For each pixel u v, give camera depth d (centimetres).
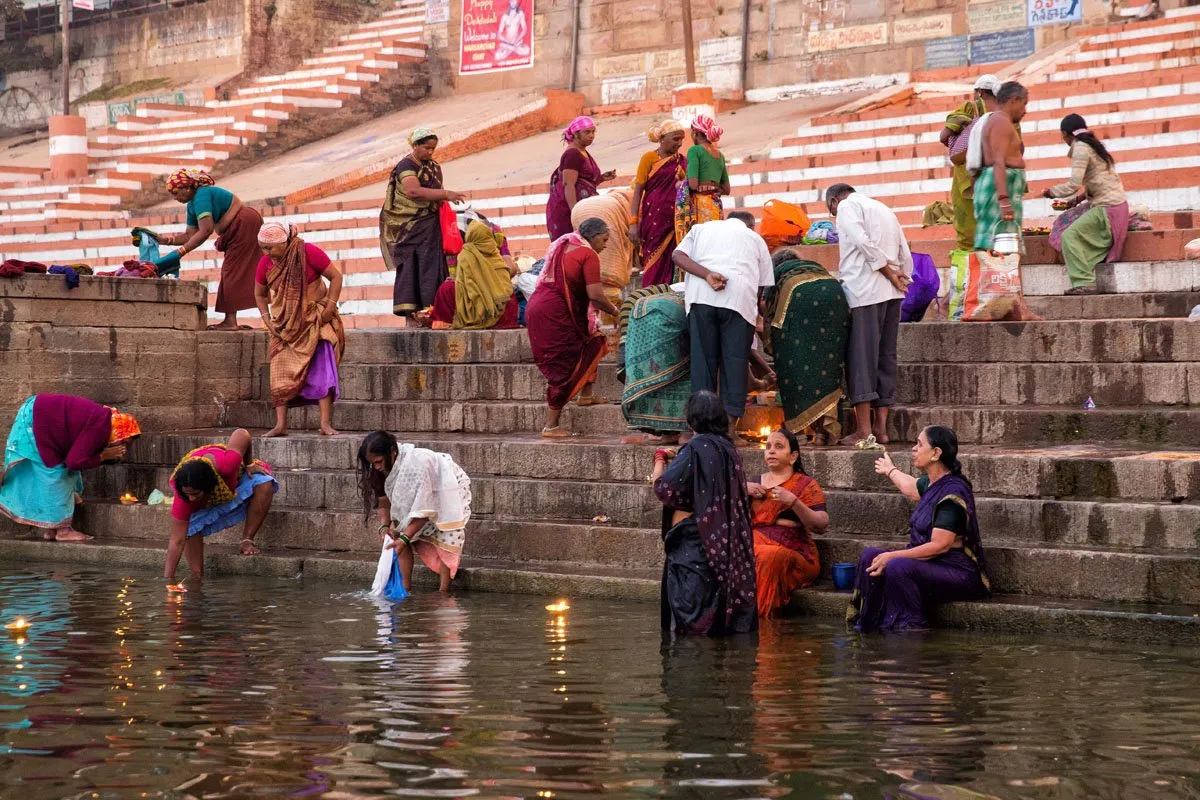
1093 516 721
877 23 2177
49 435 992
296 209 2002
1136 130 1461
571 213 1139
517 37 2614
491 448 930
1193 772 444
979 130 966
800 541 743
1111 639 645
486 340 1137
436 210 1234
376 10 3036
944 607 690
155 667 604
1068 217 1090
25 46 3500
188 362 1177
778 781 438
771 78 2294
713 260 857
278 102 2597
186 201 1220
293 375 1018
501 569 812
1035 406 902
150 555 937
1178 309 998
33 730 503
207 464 872
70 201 2419
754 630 685
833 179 1639
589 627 694
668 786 434
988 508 746
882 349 871
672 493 698
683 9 2094
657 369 884
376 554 898
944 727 498
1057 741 479
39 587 838
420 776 446
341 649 642
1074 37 1975
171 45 3234
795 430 868
